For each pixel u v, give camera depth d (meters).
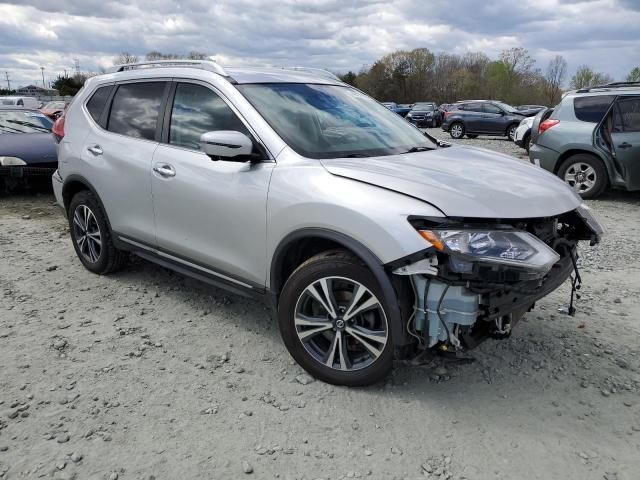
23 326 3.84
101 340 3.66
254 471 2.48
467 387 3.18
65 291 4.50
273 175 3.21
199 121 3.75
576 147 8.78
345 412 2.92
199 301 4.35
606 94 8.63
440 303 2.68
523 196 2.90
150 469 2.47
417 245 2.63
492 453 2.63
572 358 3.54
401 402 3.02
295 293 3.13
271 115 3.47
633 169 8.41
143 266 5.11
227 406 2.96
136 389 3.09
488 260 2.57
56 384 3.11
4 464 2.47
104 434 2.70
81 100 4.84
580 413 2.96
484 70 82.56
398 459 2.58
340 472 2.49
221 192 3.46
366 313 2.98
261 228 3.26
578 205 3.22
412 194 2.74
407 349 2.88
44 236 6.19
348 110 3.93
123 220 4.31
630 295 4.65
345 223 2.83
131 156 4.13
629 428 2.85
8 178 7.88
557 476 2.49
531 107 35.56
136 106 4.29
